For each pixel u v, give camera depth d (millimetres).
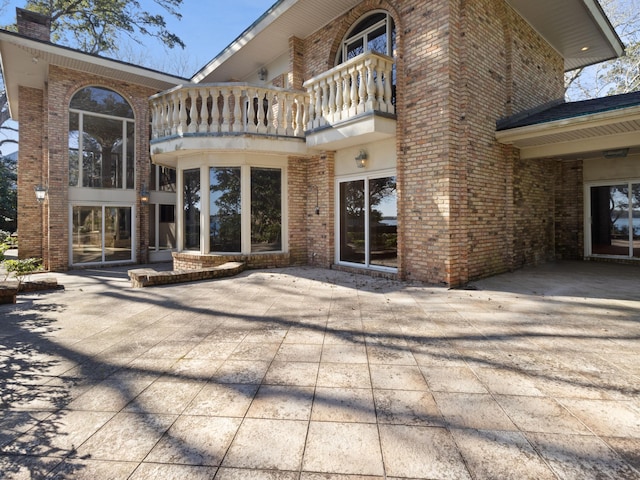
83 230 12469
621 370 3131
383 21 8141
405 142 7184
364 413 2465
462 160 6734
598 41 10031
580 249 10500
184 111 8641
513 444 2117
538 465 1936
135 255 13477
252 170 9234
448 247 6527
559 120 6730
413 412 2475
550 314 4879
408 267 7219
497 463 1953
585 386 2844
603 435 2201
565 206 10719
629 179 9781
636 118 6152
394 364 3293
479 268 7301
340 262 9000
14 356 3535
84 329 4430
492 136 7613
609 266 9180
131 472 1896
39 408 2551
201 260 9164
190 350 3688
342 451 2062
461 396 2693
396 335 4094
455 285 6633
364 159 8055
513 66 8227
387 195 7773
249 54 10828
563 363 3287
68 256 12102
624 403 2580
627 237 9812
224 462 1976
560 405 2559
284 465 1949
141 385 2908
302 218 9789
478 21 7195
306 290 6602
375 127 6918
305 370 3178
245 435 2223
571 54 10852
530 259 9148
